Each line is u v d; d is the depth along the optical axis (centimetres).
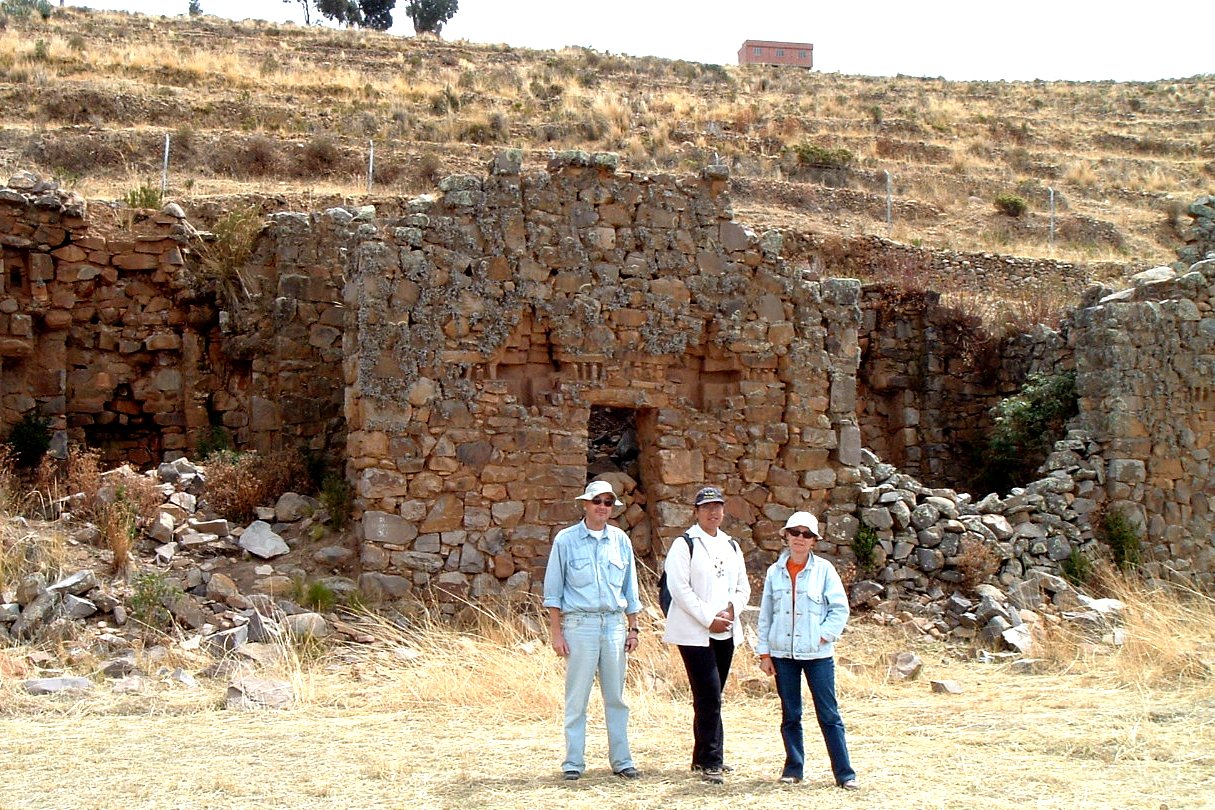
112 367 1778
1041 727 1016
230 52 4909
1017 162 4669
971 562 1544
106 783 798
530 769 865
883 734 1009
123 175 3080
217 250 1836
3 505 1423
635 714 1055
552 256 1469
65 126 3403
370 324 1398
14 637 1178
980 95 5916
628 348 1490
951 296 2252
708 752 846
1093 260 3325
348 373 1452
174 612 1259
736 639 873
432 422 1409
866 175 4078
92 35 4847
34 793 772
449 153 3666
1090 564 1597
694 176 1544
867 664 1303
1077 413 1777
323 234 1777
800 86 5669
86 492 1465
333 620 1309
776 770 876
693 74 5675
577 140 4103
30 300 1705
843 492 1569
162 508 1459
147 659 1160
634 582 880
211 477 1539
